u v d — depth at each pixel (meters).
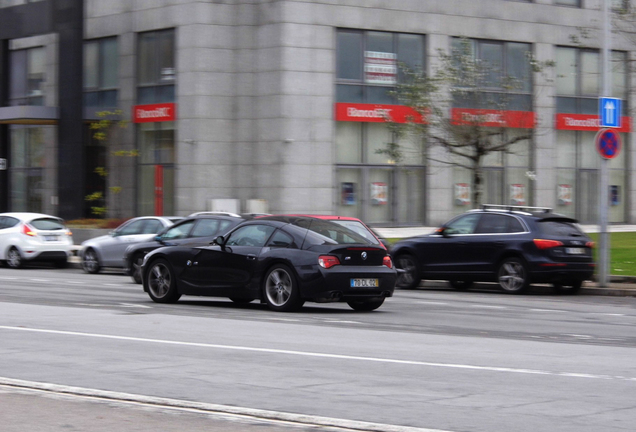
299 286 17.36
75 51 46.91
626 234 43.75
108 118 49.12
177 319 16.34
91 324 15.48
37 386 9.70
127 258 25.48
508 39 50.25
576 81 52.22
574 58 52.25
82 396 9.20
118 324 15.50
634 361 11.78
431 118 36.00
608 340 14.30
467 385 9.91
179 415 8.35
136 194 48.97
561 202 52.25
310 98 45.19
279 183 44.78
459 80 37.31
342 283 17.30
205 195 45.34
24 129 53.91
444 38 48.56
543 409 8.68
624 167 54.19
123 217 49.22
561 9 51.69
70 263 34.72
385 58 47.25
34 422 8.03
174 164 46.91
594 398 9.22
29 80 53.66
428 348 12.87
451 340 13.88
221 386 9.83
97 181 50.66
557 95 51.53
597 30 50.03
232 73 45.72
